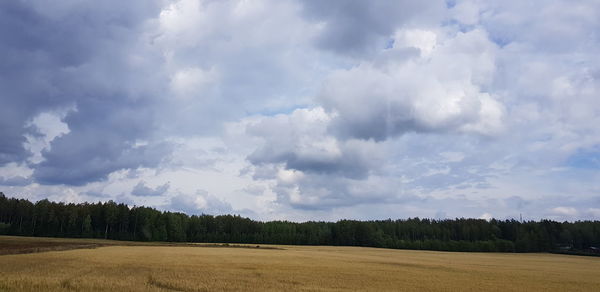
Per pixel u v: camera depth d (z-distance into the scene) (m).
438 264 57.16
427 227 165.50
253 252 74.94
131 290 21.38
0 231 125.50
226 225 162.62
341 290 25.17
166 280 26.73
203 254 62.09
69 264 36.62
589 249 137.38
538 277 40.31
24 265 33.84
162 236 141.88
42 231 130.88
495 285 31.52
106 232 138.12
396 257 75.62
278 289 24.53
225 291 22.95
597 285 34.25
